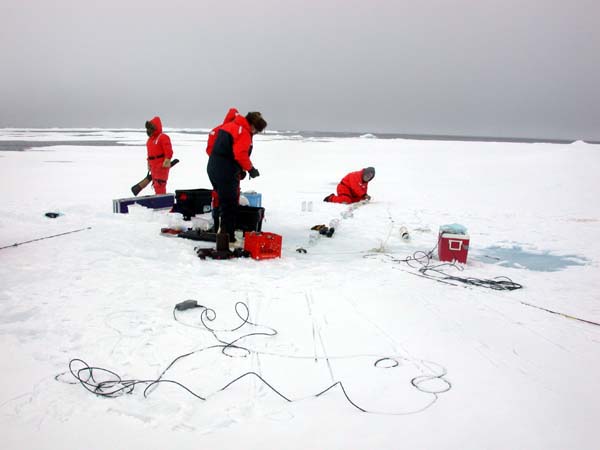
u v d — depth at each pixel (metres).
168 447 1.79
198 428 1.92
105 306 3.20
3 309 3.07
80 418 1.96
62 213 6.60
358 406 2.12
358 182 9.37
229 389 2.24
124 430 1.89
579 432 1.96
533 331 3.09
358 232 6.53
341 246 5.64
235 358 2.56
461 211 8.66
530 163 16.80
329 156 24.73
